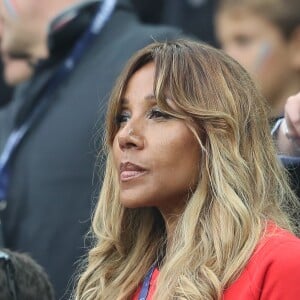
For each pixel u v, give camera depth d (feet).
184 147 24.84
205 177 24.81
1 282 27.35
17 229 38.96
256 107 25.68
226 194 24.49
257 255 23.94
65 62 39.91
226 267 23.99
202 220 24.70
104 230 26.91
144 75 25.59
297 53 38.78
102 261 26.99
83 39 40.06
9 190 39.50
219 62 25.71
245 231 24.27
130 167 25.02
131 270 26.61
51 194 38.11
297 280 23.41
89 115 38.27
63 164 38.06
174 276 24.23
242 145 25.17
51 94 39.73
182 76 25.18
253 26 38.96
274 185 25.59
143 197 24.97
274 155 25.89
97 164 34.32
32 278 28.17
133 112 25.32
